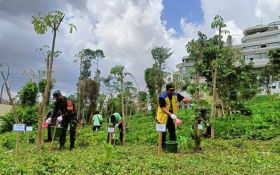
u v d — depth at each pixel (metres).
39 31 16.66
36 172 8.09
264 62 78.56
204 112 14.56
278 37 86.50
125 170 8.56
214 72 21.72
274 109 28.61
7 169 8.00
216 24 19.92
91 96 41.50
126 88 29.70
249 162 10.79
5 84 19.44
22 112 31.22
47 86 16.89
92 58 54.47
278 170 9.49
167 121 13.85
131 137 21.14
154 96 38.59
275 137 18.31
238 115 25.12
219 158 11.43
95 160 9.51
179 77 31.81
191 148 14.03
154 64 42.53
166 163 9.74
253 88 30.31
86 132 23.42
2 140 20.16
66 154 12.30
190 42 20.64
